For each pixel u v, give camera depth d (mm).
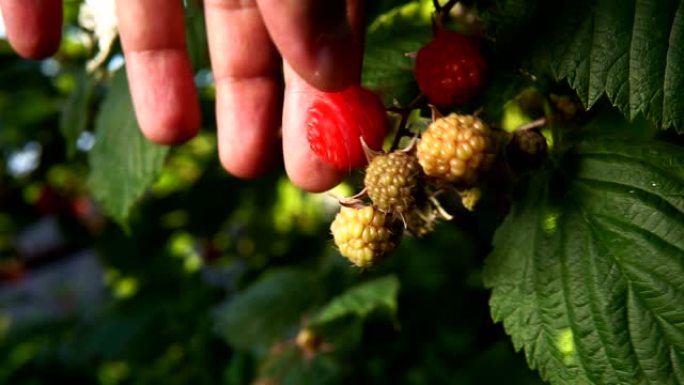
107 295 553
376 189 175
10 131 487
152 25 241
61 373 495
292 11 167
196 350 405
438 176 172
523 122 213
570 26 178
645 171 180
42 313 551
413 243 348
